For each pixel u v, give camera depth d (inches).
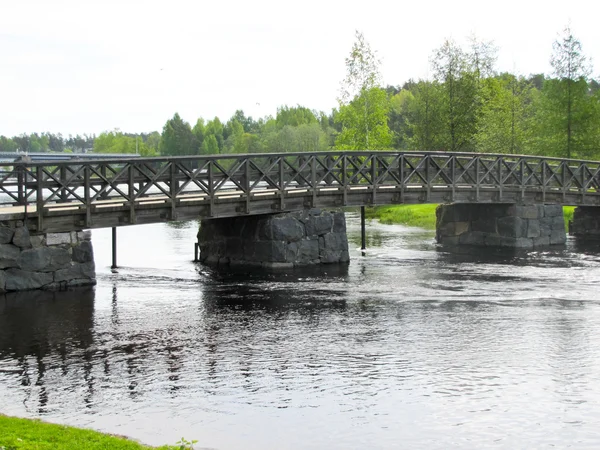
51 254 777.6
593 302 739.4
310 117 4434.1
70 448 357.7
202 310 705.6
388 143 1977.1
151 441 394.0
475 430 411.8
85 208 776.9
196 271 943.7
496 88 2145.7
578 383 485.4
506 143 1795.0
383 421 424.5
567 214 1588.3
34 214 757.3
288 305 730.2
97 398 457.1
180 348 569.0
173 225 1669.5
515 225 1182.3
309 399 458.0
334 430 411.8
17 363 527.2
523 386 480.1
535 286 832.9
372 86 1957.4
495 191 1147.3
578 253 1123.3
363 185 1025.5
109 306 716.7
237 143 4301.2
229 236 1005.8
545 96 1787.6
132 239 1349.7
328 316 681.6
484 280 875.4
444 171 1156.5
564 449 387.9
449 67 1984.5
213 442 394.9
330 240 1002.7
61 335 605.3
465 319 666.2
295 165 998.4
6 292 758.5
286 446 391.2
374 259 1061.1
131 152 5206.7
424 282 860.6
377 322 656.4
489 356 546.0
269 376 501.4
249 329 629.9
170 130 4569.4
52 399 454.3
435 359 539.2
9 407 438.9
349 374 505.4
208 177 861.2
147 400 454.6
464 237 1251.8
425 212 1823.3
